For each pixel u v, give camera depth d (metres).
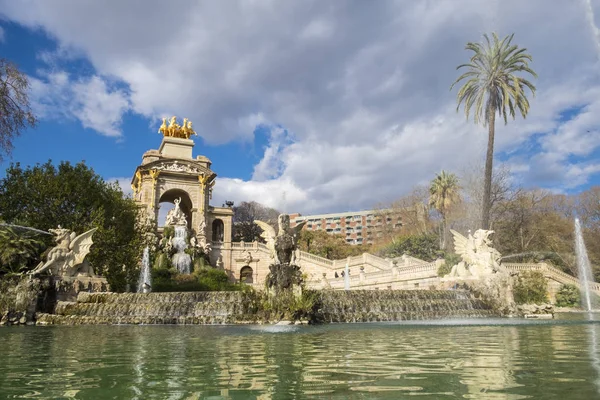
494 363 8.16
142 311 22.47
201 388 6.18
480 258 30.70
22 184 34.94
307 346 11.14
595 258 57.03
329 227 168.88
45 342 12.55
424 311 25.08
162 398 5.61
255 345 11.45
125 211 41.81
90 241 26.30
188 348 10.81
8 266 23.50
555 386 6.08
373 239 103.62
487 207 43.75
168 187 80.25
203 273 61.91
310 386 6.23
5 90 26.05
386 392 5.81
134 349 10.68
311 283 56.69
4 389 6.18
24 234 27.48
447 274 34.34
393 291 26.73
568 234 62.41
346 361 8.55
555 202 68.31
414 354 9.51
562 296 41.72
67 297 24.28
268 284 22.02
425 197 82.19
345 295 24.59
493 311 27.83
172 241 67.81
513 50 44.28
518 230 59.72
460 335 14.12
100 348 10.95
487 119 46.12
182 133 89.88
